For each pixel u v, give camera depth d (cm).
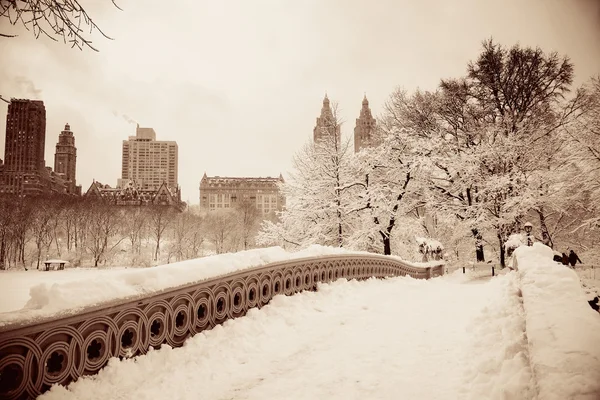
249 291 800
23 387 386
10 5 462
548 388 283
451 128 3391
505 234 2822
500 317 624
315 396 478
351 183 2984
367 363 584
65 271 5091
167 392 473
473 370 493
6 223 4928
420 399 453
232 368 565
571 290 475
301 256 1041
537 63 2584
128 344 518
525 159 2861
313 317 857
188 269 640
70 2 481
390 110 3650
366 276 1489
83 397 424
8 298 2388
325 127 3059
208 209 17825
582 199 2606
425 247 2505
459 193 3291
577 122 2292
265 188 18900
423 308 974
